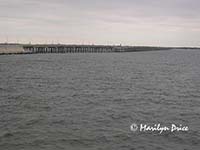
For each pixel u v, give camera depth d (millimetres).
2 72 55312
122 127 18906
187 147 15539
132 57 137375
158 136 17172
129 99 28969
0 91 33031
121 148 15258
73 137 16875
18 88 35438
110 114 22375
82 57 126062
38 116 21578
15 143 15875
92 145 15680
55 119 20719
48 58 110438
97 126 19078
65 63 84562
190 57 153000
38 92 32625
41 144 15766
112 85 39500
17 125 19203
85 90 34594
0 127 18719
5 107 24656
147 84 41094
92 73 56719
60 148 15242
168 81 45125
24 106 25109
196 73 59750
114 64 85312
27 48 146000
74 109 24031
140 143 15969
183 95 31859
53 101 27469
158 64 88750
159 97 30375
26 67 67625
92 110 23734
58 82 41969
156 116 21953
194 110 24203
